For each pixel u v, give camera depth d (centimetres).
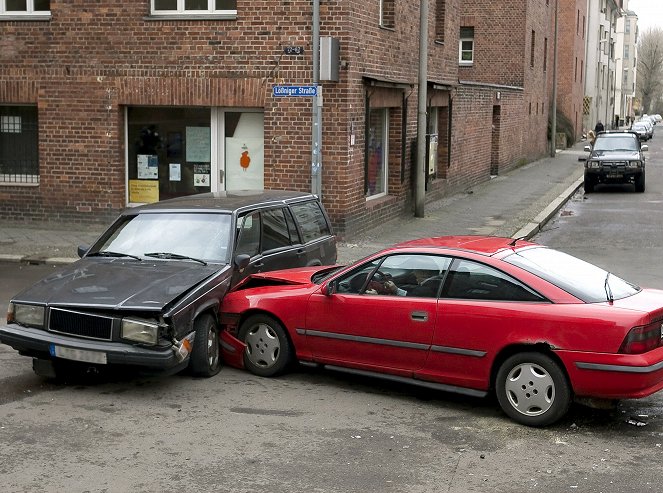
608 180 2806
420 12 1922
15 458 595
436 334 707
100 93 1667
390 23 1823
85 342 718
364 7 1625
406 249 746
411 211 2066
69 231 1700
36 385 773
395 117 1927
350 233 1623
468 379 699
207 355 791
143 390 761
